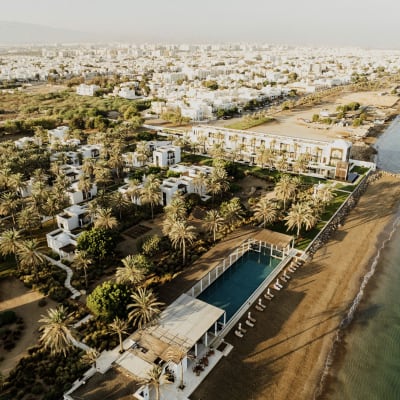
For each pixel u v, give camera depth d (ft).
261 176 511.81
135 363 206.18
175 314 238.07
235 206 361.71
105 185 476.54
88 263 287.69
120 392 190.60
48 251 334.65
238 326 249.34
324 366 223.30
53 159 529.86
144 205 413.59
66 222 359.66
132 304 229.86
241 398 200.85
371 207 429.79
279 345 236.02
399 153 649.61
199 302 249.14
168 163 555.69
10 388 201.77
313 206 373.20
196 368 215.31
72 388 199.93
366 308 271.49
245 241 337.93
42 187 391.45
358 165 563.07
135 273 260.42
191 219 391.65
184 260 312.29
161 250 332.19
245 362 222.48
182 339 217.97
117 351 227.40
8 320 247.91
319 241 352.28
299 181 425.28
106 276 299.79
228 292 295.28
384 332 250.98
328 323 255.91
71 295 276.41
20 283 290.97
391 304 276.62
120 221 384.27
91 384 195.72
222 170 436.35
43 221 390.42
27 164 497.46
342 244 351.87
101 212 341.21
